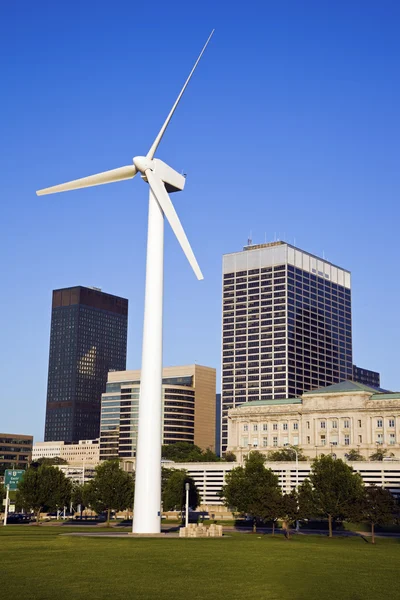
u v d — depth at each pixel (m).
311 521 194.00
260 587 59.16
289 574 67.25
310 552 90.56
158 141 113.69
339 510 140.88
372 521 133.75
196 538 108.25
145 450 108.69
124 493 166.75
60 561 72.00
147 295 112.44
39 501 170.25
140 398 110.38
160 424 110.31
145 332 111.50
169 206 112.56
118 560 73.56
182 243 111.50
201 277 111.25
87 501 173.38
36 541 94.88
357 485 144.75
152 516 108.12
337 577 66.56
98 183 114.69
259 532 157.75
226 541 104.19
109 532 121.12
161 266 113.62
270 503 143.12
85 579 61.03
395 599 55.75
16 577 61.72
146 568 68.25
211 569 68.88
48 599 52.53
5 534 113.81
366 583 63.28
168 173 114.88
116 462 182.12
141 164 112.31
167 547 88.12
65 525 167.50
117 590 56.25
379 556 89.06
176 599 53.16
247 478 169.88
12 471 177.50
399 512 164.38
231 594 55.72
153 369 110.44
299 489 153.62
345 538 140.62
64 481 176.12
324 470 146.88
